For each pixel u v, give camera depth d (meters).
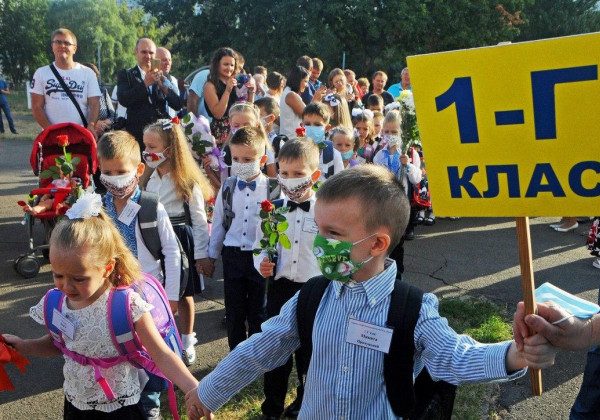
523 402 3.46
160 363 2.15
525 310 1.45
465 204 1.57
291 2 26.67
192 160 3.89
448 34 27.95
